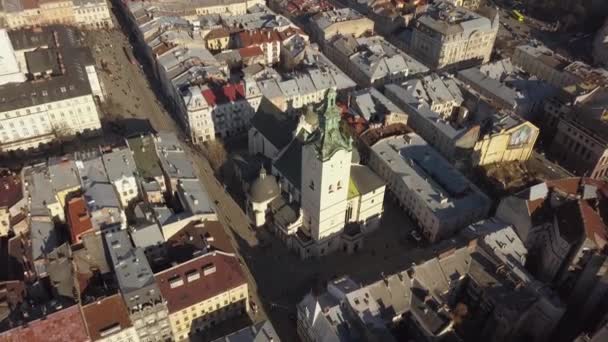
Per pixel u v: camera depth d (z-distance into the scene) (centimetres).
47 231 14588
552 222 14762
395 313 12388
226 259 13625
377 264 15400
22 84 19475
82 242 14188
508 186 18238
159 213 15262
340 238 15688
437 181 17362
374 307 12250
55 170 16225
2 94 18950
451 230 16038
